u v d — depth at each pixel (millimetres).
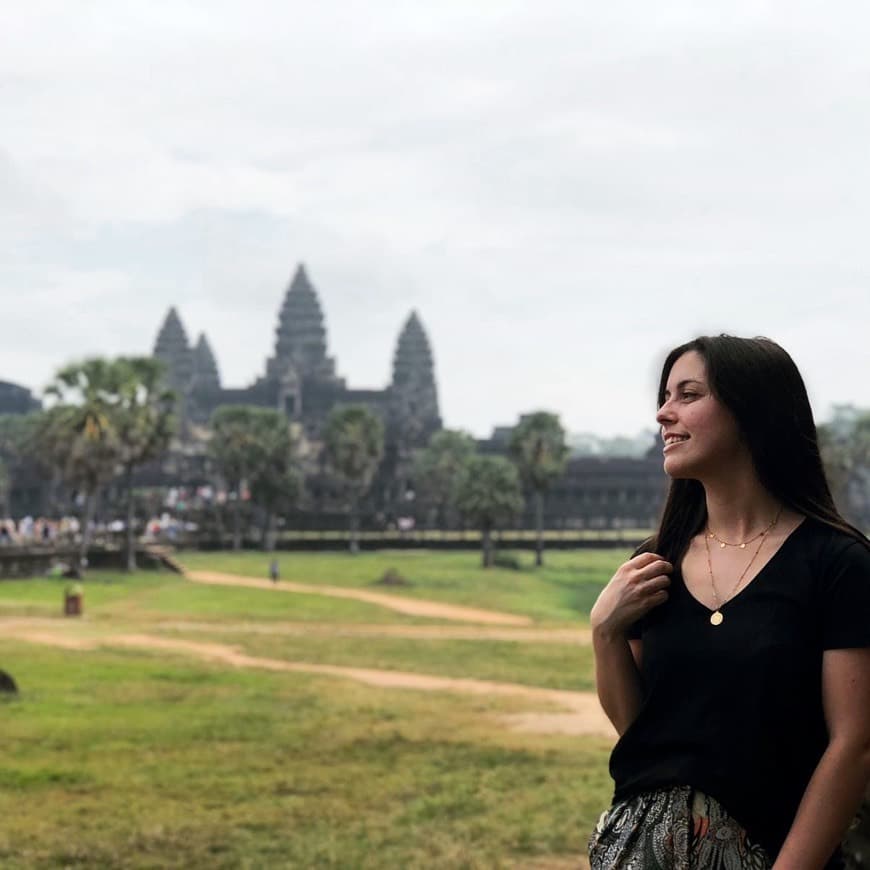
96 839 17609
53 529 138625
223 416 134500
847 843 5734
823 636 4488
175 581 90312
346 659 44781
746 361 4844
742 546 4777
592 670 42344
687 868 4414
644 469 170250
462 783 21922
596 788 21500
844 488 95562
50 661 39906
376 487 183500
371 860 16453
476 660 45156
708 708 4488
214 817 19125
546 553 135000
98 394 90125
